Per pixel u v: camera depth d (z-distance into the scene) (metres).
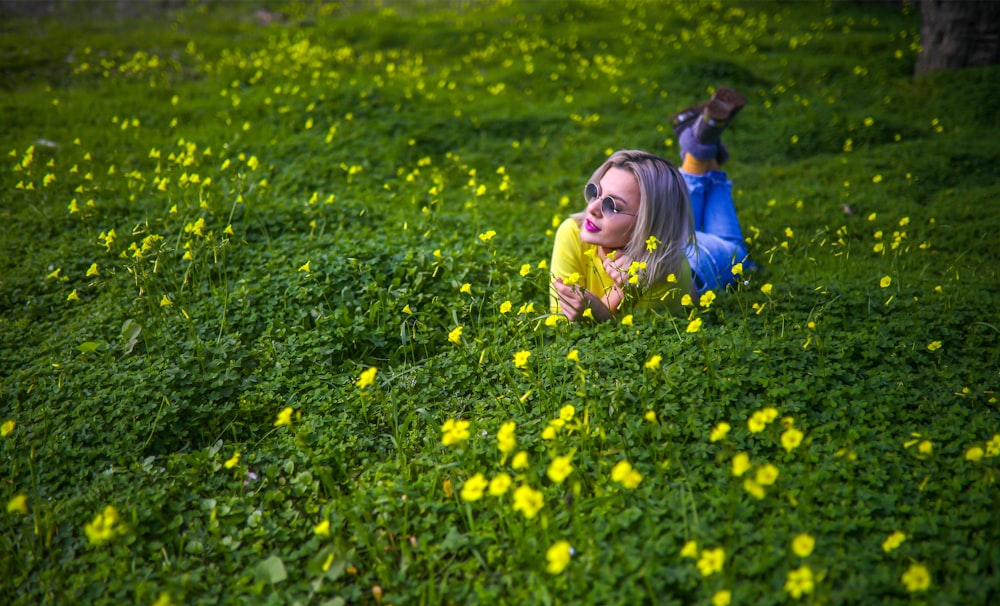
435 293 4.16
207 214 4.91
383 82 9.60
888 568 2.32
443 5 15.77
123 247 4.72
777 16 14.63
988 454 2.62
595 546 2.38
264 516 2.72
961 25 10.06
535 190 6.78
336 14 14.65
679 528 2.45
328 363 3.58
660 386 3.12
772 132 8.44
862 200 6.17
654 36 12.63
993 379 3.28
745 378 3.16
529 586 2.30
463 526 2.66
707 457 2.83
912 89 9.95
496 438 2.94
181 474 2.86
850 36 13.14
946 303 3.92
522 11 14.43
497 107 9.15
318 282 4.09
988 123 8.71
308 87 8.95
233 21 13.34
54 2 13.95
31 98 8.60
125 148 7.17
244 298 3.92
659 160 3.61
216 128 7.75
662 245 3.59
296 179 6.30
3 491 2.82
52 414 3.22
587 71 10.95
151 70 10.16
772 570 2.31
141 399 3.20
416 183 6.70
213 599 2.37
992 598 2.17
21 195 5.78
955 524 2.47
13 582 2.46
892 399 3.11
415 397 3.36
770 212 6.01
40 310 4.21
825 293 4.00
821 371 3.22
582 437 2.82
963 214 5.75
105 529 2.23
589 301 3.68
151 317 3.92
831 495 2.61
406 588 2.41
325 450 3.01
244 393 3.36
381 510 2.65
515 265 4.55
